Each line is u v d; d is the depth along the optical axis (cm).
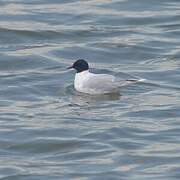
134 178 2234
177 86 2914
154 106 2712
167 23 3588
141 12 3697
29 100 2786
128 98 2780
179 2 3822
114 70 3067
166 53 3253
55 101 2767
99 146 2436
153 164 2322
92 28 3509
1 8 3728
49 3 3803
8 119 2625
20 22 3569
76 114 2650
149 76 3002
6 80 2952
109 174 2256
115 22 3584
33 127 2561
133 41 3366
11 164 2330
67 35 3431
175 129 2550
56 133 2517
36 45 3328
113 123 2580
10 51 3250
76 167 2306
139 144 2450
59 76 2997
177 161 2338
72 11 3691
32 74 3017
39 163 2336
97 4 3775
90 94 2800
